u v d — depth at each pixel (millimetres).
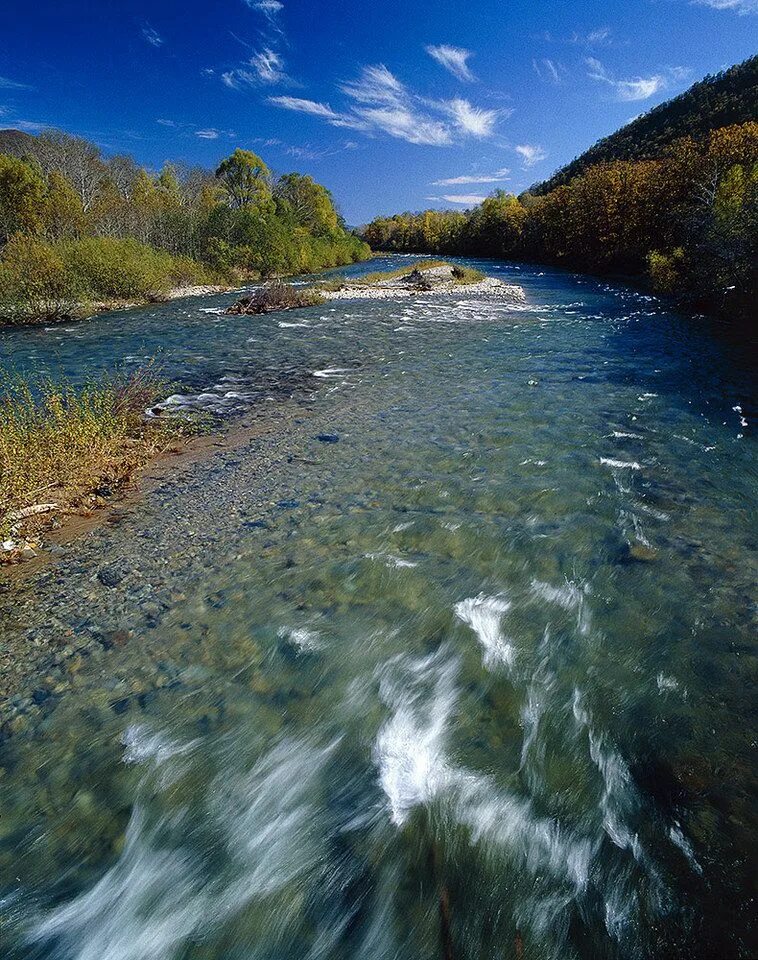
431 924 2426
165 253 35656
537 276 39781
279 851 2754
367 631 4180
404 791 3018
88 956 2391
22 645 4086
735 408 9148
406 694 3631
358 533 5504
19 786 3053
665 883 2461
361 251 67812
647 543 5215
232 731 3387
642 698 3494
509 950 2303
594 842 2680
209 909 2539
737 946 2199
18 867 2678
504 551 5160
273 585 4723
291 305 23438
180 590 4695
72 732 3381
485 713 3469
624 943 2277
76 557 5219
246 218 43906
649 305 22641
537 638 4066
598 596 4488
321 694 3643
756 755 3047
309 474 6926
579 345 14656
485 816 2859
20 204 36875
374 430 8461
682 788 2885
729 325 17203
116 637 4156
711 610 4246
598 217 42125
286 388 11008
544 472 6824
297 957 2357
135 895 2588
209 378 11883
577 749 3178
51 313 21938
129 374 12125
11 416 7730
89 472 6859
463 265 52969
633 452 7398
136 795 3016
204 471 7125
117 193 53312
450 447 7703
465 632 4145
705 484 6418
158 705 3568
